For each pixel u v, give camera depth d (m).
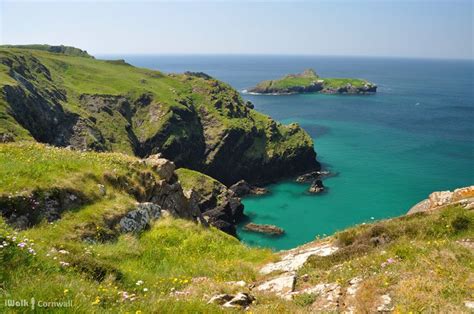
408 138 168.88
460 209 18.05
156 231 22.78
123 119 140.50
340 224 89.00
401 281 11.27
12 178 19.53
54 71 163.00
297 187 119.19
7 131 80.19
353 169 129.00
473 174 119.12
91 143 116.06
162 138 138.38
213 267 18.17
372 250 16.28
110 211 21.72
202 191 97.25
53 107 117.00
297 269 16.33
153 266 18.05
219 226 83.75
